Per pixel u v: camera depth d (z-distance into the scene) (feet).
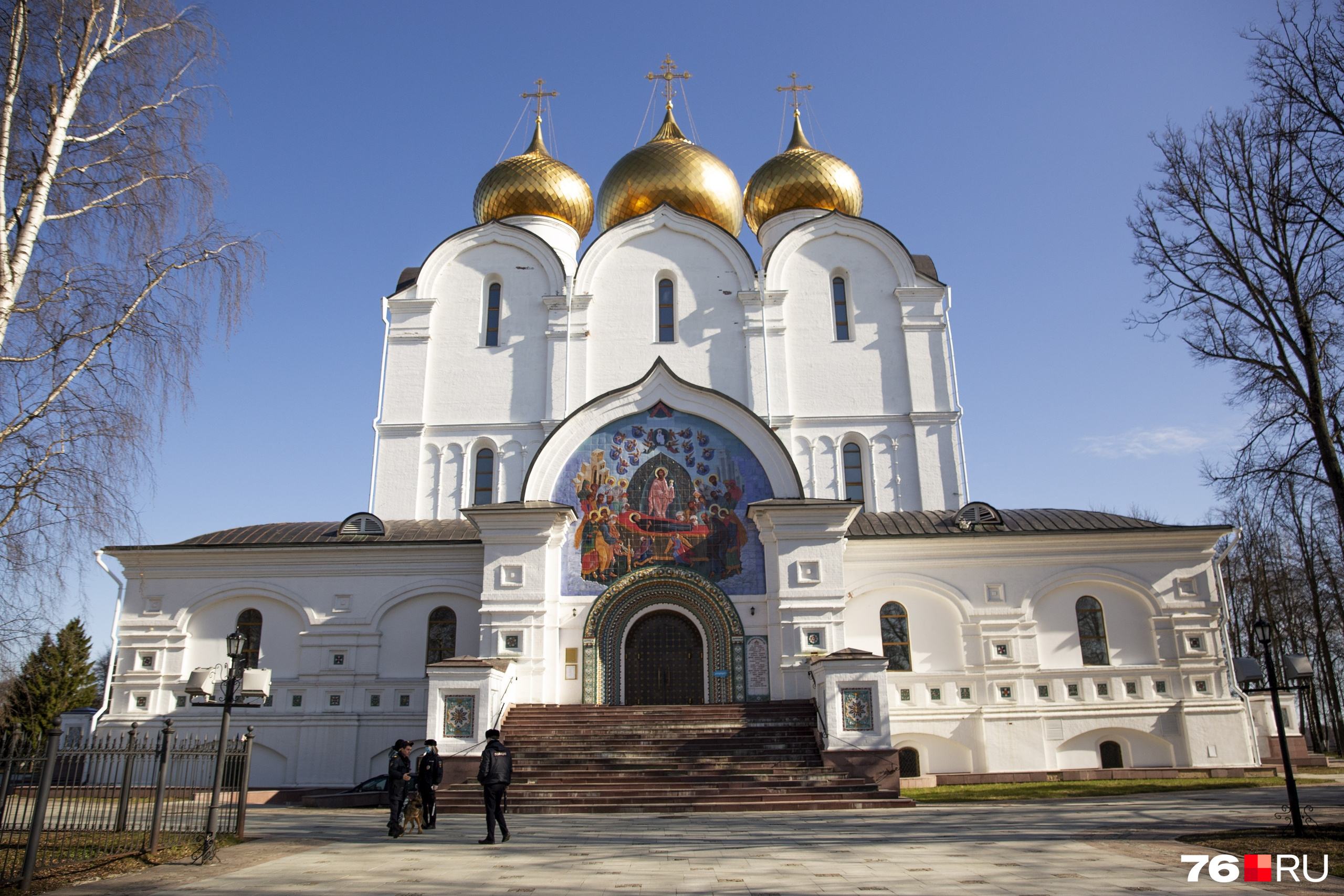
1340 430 67.87
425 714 97.60
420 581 101.09
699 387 101.40
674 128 148.56
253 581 101.96
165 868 48.14
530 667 92.53
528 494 99.50
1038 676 97.66
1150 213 77.61
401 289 130.21
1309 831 52.08
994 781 93.76
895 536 99.96
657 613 97.60
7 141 59.00
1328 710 167.02
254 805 86.22
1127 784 85.56
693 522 98.37
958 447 118.11
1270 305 71.05
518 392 121.90
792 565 94.32
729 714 87.86
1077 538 100.27
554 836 58.54
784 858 48.16
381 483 118.73
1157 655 98.58
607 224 138.72
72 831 56.80
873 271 125.59
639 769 79.46
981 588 99.91
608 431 101.81
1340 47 68.69
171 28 67.05
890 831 57.88
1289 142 69.72
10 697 78.48
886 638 99.30
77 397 60.13
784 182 136.77
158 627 101.14
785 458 98.58
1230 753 95.25
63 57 63.93
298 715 98.12
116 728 97.96
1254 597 141.49
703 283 124.98
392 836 59.36
